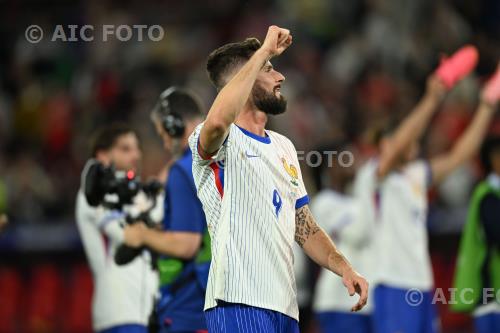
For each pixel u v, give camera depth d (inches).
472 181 1658.5
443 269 1450.5
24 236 1648.6
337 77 2105.1
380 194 1119.0
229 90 583.2
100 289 909.2
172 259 797.9
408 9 2103.8
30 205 1957.4
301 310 1296.8
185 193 788.0
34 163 2039.9
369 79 2065.7
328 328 1195.9
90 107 2186.3
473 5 2027.6
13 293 1628.9
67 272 1616.6
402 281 1102.4
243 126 628.7
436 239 1467.8
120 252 806.5
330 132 1911.9
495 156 1079.0
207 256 792.3
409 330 1093.8
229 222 603.2
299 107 1991.9
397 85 2032.5
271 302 599.2
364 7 2207.2
